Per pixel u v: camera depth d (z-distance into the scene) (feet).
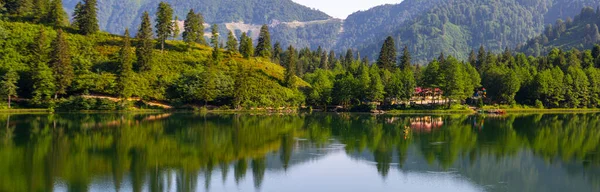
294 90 517.96
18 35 457.27
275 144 223.30
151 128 281.33
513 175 160.66
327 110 497.46
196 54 546.26
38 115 352.69
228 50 587.27
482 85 557.33
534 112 483.92
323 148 212.23
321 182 150.71
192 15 565.94
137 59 467.93
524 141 238.07
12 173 154.30
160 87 449.48
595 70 569.23
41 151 193.77
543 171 166.50
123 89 419.33
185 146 214.28
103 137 237.45
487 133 272.10
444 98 514.27
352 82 506.07
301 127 299.38
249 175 159.12
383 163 179.01
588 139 248.32
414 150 207.82
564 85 530.68
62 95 415.23
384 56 637.30
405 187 144.87
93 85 416.05
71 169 161.99
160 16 531.91
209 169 167.22
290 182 150.71
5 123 291.79
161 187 142.10
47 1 553.23
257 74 528.63
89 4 528.22
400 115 426.92
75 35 512.22
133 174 157.38
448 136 256.11
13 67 408.67
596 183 150.92
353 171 165.48
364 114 440.45
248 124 315.99
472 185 147.23
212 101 467.11
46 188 137.90
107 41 522.88
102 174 156.35
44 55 422.41
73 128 272.72
